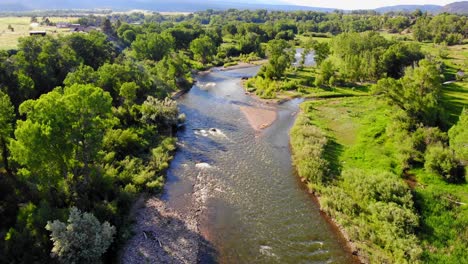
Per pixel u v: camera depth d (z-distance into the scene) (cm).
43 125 3275
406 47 11344
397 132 5850
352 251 3462
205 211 4103
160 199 4278
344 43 13250
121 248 3366
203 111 7869
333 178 4722
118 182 4366
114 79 7256
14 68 6394
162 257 3322
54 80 6962
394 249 3322
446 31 18700
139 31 16288
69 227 2905
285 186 4728
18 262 2792
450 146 4922
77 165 3869
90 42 9388
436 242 3416
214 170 5116
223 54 14825
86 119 3591
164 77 9588
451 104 7731
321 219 4000
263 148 5972
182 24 19125
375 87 7119
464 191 4294
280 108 8306
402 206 3869
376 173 4638
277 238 3678
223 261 3338
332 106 8156
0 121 3716
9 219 3350
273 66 10781
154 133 6084
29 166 3338
